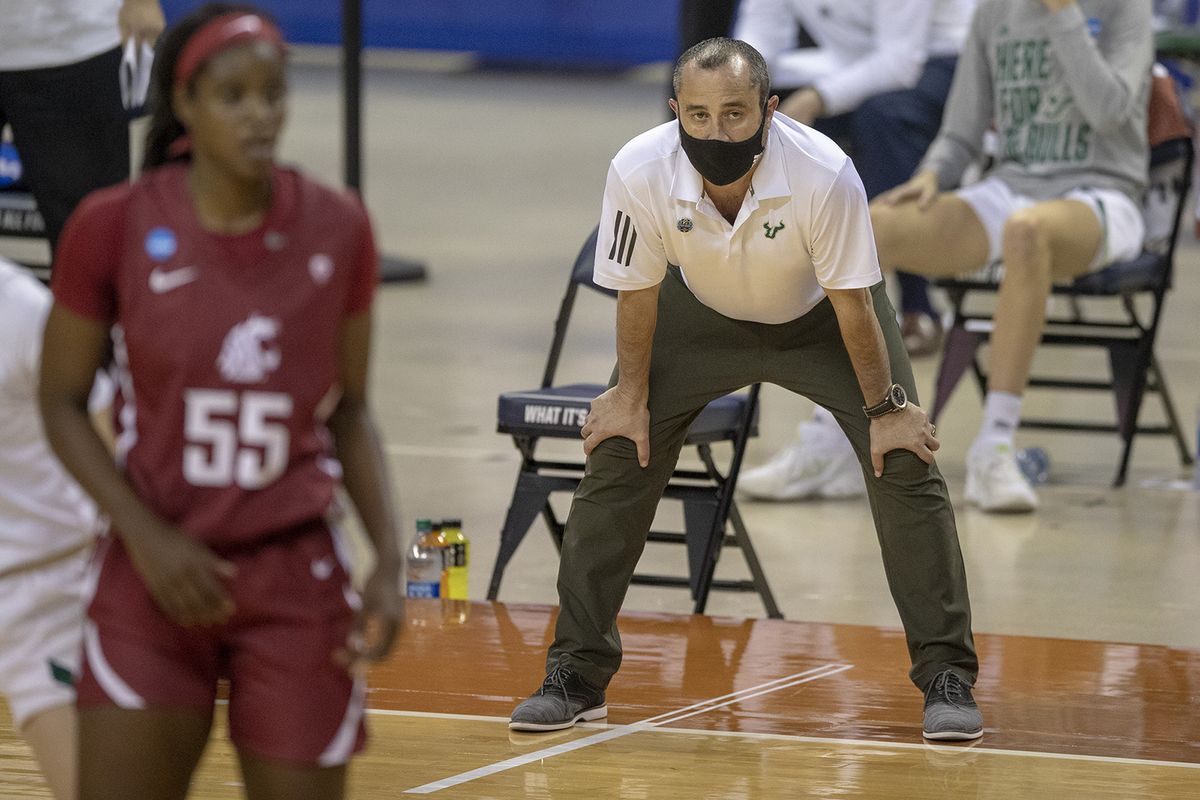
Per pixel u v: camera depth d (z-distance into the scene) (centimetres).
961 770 1431
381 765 1422
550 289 4253
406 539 2164
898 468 1484
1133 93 2450
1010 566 2131
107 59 2209
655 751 1470
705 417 1817
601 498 1537
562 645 1558
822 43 3181
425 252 4759
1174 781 1414
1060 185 2503
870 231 1416
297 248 886
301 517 898
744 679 1683
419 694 1622
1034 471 2572
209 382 877
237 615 897
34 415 973
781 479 2470
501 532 2042
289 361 884
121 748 888
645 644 1797
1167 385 3244
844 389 1522
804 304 1496
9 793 1345
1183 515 2405
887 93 3072
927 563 1505
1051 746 1497
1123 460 2572
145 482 894
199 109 865
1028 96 2508
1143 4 2491
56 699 986
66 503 991
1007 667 1733
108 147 2239
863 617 1925
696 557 1888
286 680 894
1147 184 2566
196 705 905
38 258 4075
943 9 3133
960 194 2497
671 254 1480
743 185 1415
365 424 941
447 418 2900
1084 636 1856
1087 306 4181
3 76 2194
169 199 885
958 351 2581
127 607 900
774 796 1362
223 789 1367
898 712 1586
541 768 1420
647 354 1516
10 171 2697
